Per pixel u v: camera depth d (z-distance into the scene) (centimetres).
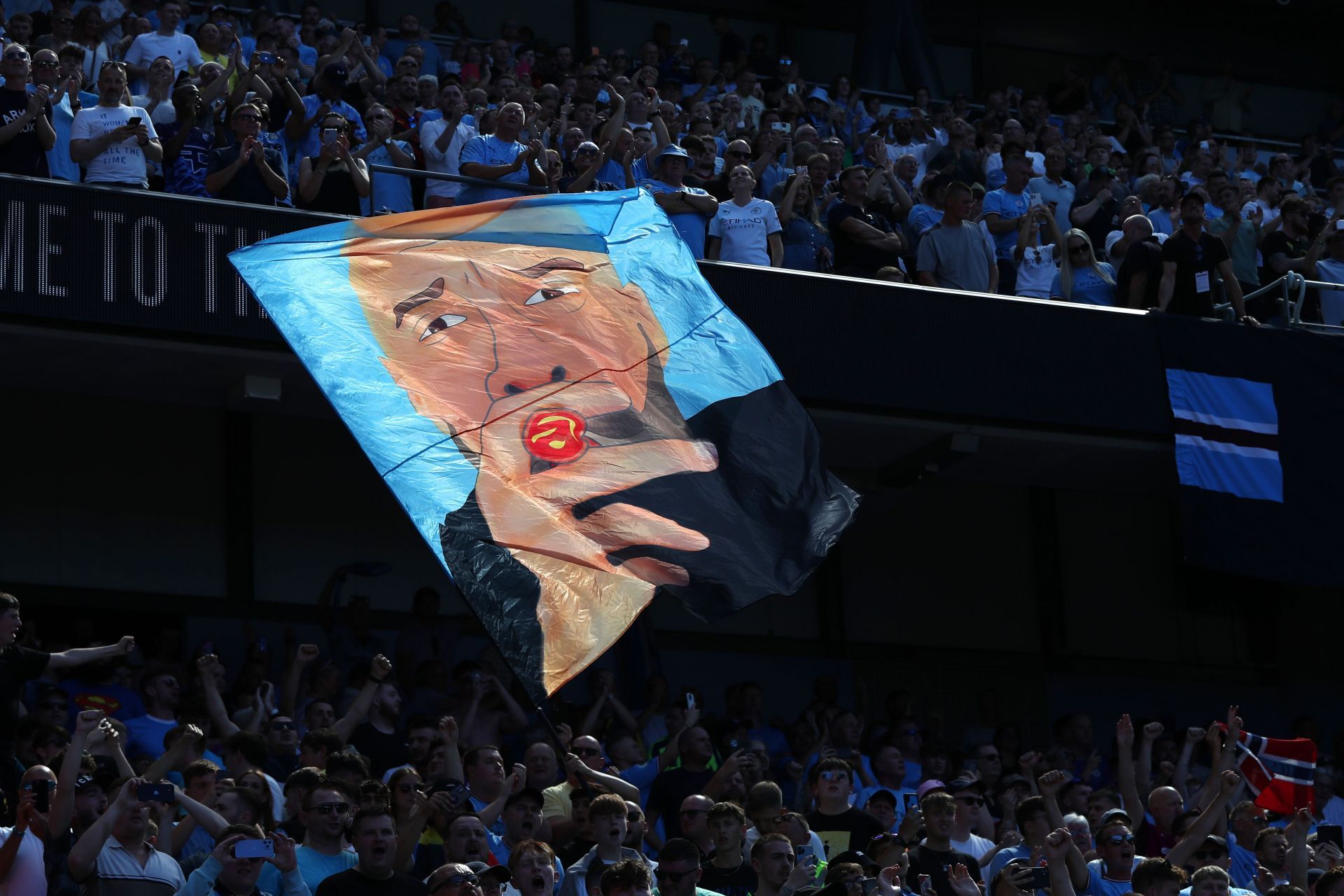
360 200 2780
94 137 2703
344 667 2886
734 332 2194
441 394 2030
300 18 3947
